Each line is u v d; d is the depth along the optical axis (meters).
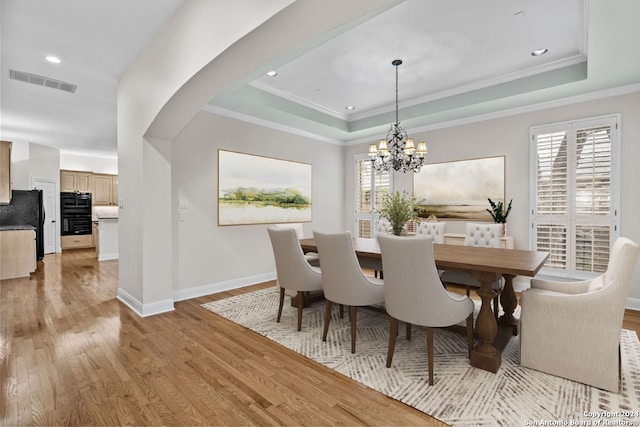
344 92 4.27
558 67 3.42
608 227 3.54
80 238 8.27
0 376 2.05
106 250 6.69
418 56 3.29
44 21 2.57
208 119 4.09
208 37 2.18
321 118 4.93
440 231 4.04
